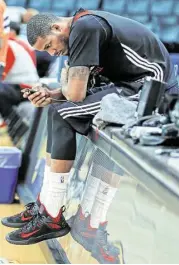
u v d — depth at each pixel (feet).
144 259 10.87
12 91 30.58
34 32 13.94
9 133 30.48
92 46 13.01
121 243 12.17
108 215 13.26
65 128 14.20
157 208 10.30
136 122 11.51
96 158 14.33
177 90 15.08
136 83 14.24
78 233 14.74
